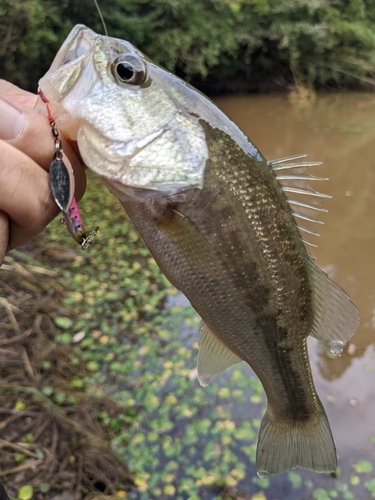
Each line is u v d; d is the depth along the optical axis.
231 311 0.18
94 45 0.16
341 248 0.63
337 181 0.86
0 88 0.17
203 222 0.17
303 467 0.22
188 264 0.17
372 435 0.35
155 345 0.44
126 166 0.16
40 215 0.13
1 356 0.40
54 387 0.38
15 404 0.35
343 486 0.32
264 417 0.23
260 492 0.31
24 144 0.13
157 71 0.17
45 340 0.43
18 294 0.48
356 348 0.45
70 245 0.61
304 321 0.20
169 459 0.34
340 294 0.20
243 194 0.17
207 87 1.80
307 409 0.22
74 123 0.15
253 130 1.23
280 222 0.18
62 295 0.51
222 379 0.41
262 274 0.18
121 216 0.71
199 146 0.16
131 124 0.16
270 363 0.20
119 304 0.50
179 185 0.16
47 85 0.15
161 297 0.52
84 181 0.16
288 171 0.18
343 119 1.35
